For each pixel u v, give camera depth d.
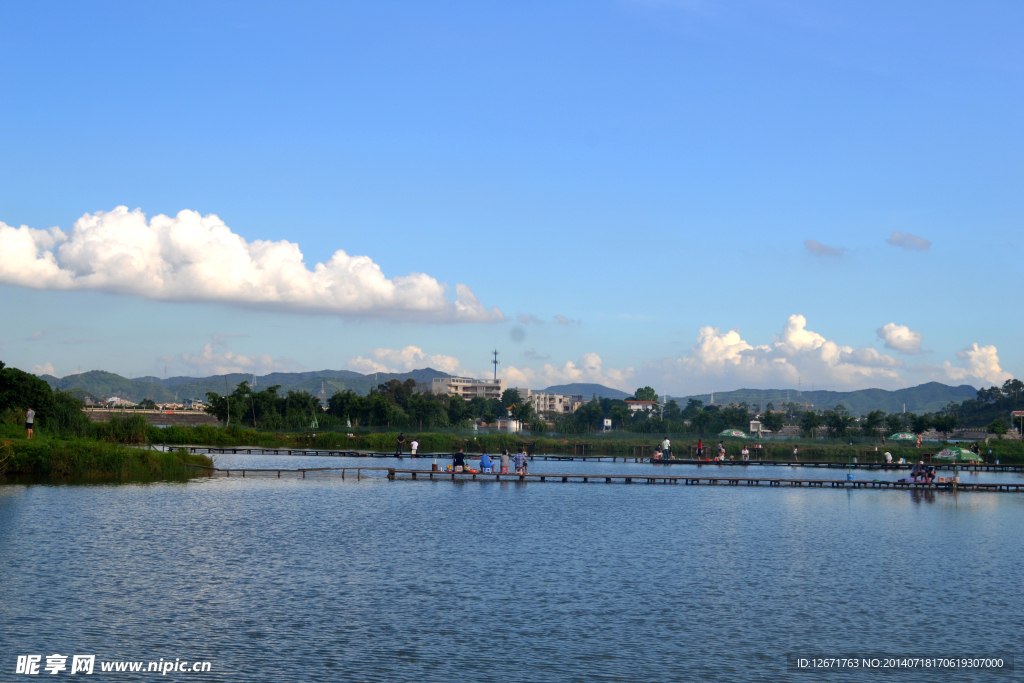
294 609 30.30
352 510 57.53
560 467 109.44
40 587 31.97
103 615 28.67
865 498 76.69
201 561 37.97
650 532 51.09
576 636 27.95
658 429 183.75
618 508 63.50
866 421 181.62
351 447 131.50
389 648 26.12
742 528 53.88
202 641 26.27
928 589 36.16
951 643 28.19
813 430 185.00
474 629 28.45
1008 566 41.72
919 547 47.34
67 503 54.59
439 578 36.12
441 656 25.48
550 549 43.97
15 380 90.50
